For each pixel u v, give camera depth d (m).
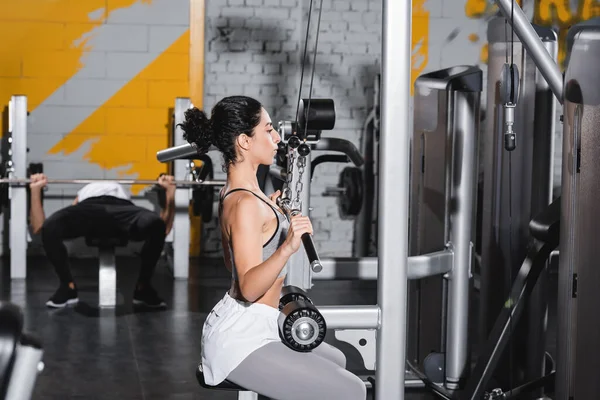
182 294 5.68
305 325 2.12
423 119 3.66
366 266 3.23
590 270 2.55
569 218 2.65
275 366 2.12
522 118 3.56
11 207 5.99
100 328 4.69
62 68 6.79
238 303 2.20
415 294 3.92
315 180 6.98
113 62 6.84
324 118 2.74
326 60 6.97
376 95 6.89
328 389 2.16
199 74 6.92
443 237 3.60
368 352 3.31
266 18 6.96
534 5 6.52
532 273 3.18
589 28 2.53
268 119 2.27
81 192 5.45
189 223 6.43
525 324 3.51
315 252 1.97
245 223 2.14
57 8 6.74
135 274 6.33
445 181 3.57
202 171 4.08
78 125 6.85
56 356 4.11
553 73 2.74
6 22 6.70
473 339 4.57
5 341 0.97
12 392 0.96
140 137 6.92
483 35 6.75
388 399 2.27
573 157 2.62
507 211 3.66
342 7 6.93
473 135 3.46
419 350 3.90
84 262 6.80
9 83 6.74
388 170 2.20
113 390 3.62
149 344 4.38
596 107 2.49
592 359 2.55
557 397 2.76
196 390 3.63
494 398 3.03
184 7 6.87
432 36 6.75
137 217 5.18
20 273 6.07
